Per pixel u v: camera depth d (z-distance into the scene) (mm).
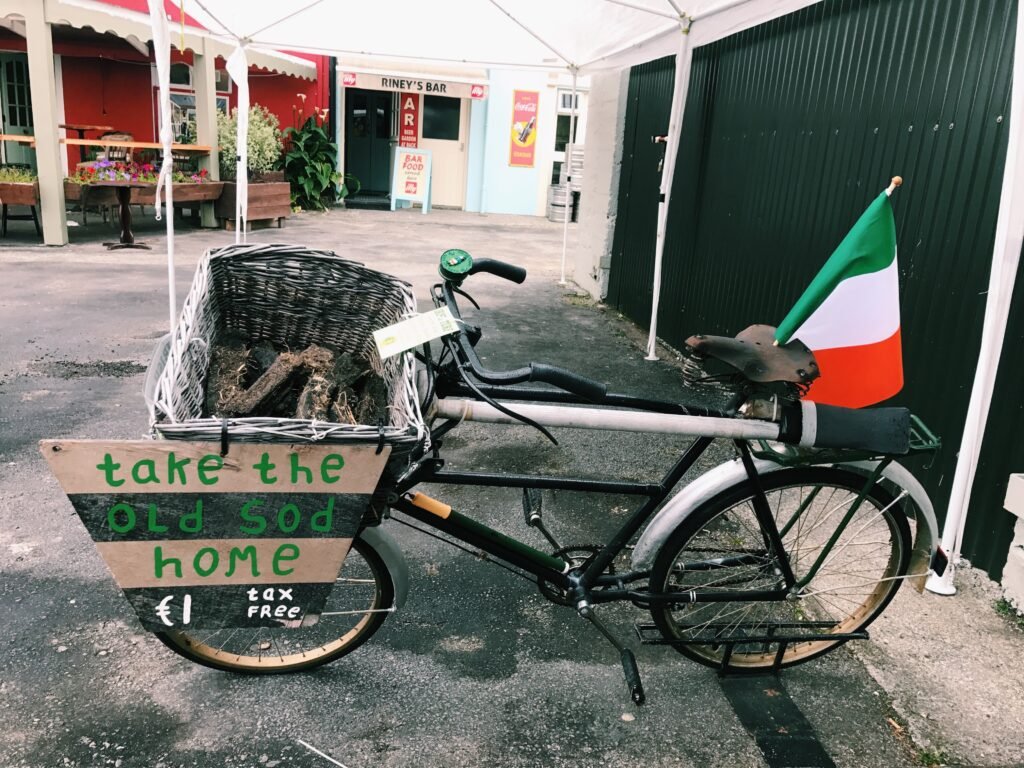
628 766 2102
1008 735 2270
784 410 2033
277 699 2256
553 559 2283
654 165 6727
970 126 3176
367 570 2885
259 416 2053
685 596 2283
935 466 3297
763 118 4980
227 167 10922
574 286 8859
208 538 1817
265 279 2449
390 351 1821
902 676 2496
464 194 16172
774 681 2457
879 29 3832
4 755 1997
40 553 2883
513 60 7316
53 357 5059
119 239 9461
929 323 3371
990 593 2941
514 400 2039
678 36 5301
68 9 8062
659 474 3926
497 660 2482
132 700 2215
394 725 2188
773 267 4812
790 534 2818
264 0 5266
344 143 15539
